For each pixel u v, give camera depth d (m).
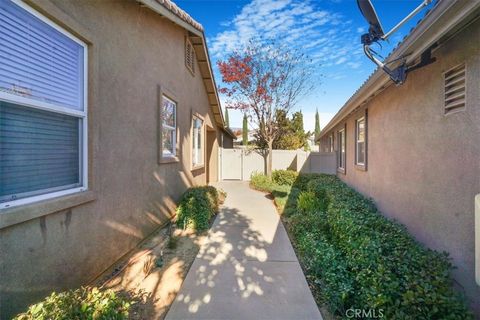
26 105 2.31
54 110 2.60
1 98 2.09
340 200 5.55
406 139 4.27
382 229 3.81
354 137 8.02
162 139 5.40
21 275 2.17
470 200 2.69
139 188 4.39
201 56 8.63
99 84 3.23
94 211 3.15
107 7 3.42
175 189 6.36
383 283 2.34
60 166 2.71
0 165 2.10
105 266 3.38
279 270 3.57
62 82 2.71
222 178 15.11
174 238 4.80
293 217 5.84
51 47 2.57
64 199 2.60
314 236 4.37
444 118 3.18
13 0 2.17
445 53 3.13
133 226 4.16
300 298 2.92
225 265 3.73
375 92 5.26
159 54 5.28
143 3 4.18
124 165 3.88
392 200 4.87
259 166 15.00
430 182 3.50
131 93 4.10
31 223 2.27
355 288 2.73
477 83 2.58
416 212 3.90
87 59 3.04
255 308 2.73
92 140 3.07
